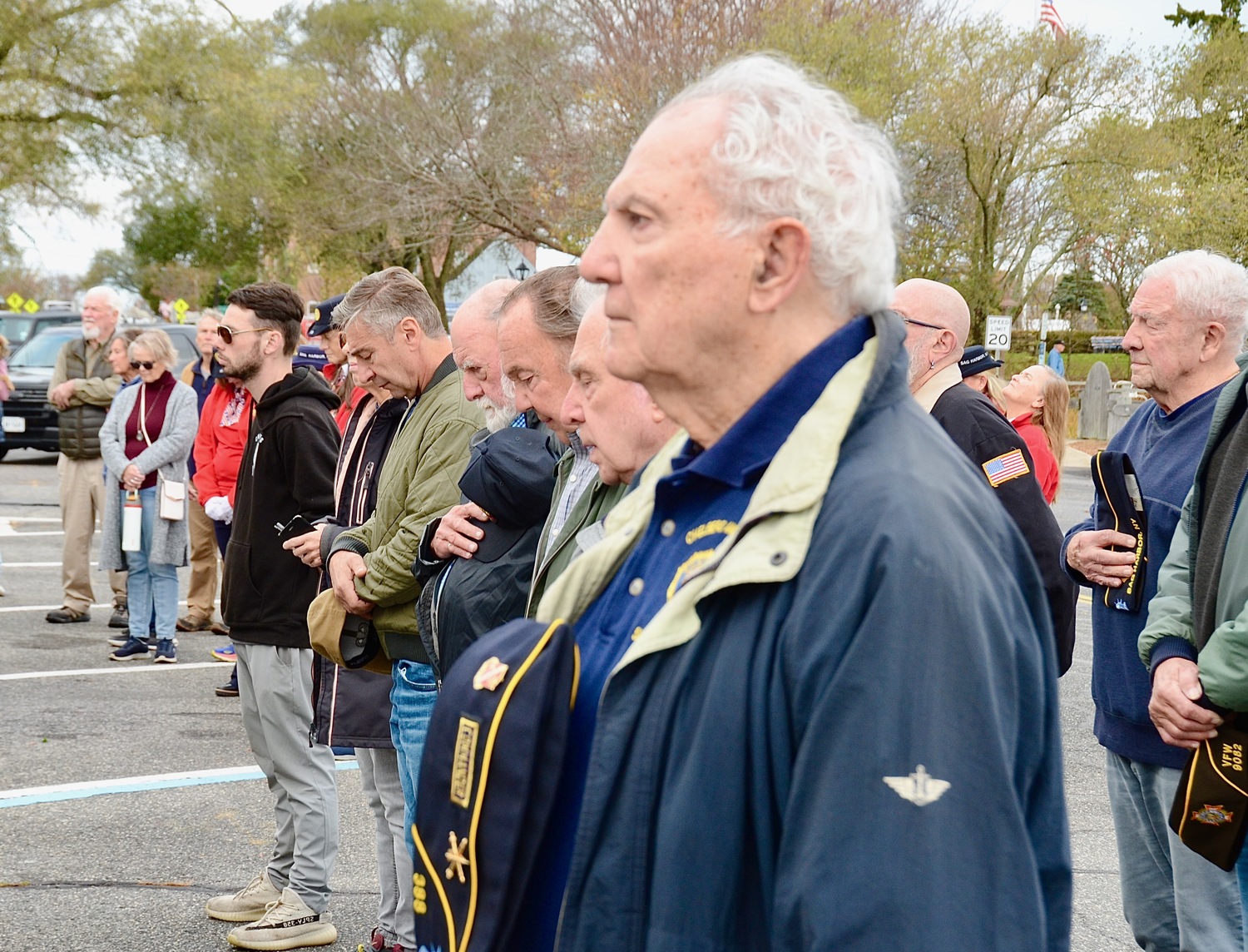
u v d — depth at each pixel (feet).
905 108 68.13
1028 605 4.06
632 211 4.13
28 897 13.26
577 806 4.32
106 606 29.81
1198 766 8.40
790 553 3.76
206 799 16.55
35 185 78.84
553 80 80.43
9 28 74.79
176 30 79.41
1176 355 10.21
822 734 3.53
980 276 71.97
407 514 10.39
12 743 18.74
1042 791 3.98
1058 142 71.67
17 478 52.65
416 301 11.07
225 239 101.19
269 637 12.18
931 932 3.32
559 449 9.36
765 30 69.82
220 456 24.07
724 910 3.73
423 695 10.30
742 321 4.14
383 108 84.64
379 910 12.15
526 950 4.26
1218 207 71.36
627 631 4.52
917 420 4.04
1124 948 12.62
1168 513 10.03
